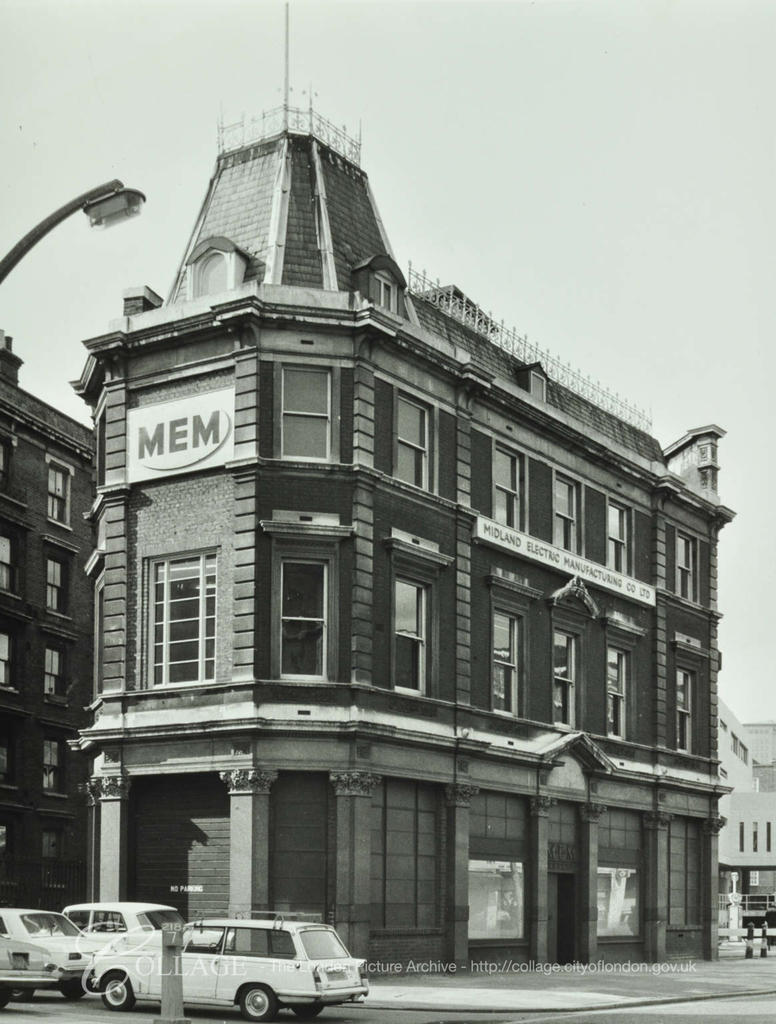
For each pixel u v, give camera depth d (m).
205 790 29.45
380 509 30.72
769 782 133.88
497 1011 24.20
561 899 37.50
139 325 31.41
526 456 36.97
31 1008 22.59
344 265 32.28
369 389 30.62
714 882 44.72
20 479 45.00
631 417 46.12
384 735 29.55
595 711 39.12
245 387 29.84
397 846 30.55
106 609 31.17
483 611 34.38
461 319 38.25
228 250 31.47
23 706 44.09
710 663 45.94
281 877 28.41
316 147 33.59
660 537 43.28
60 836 45.59
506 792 34.53
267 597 29.27
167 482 30.91
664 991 29.33
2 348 45.38
